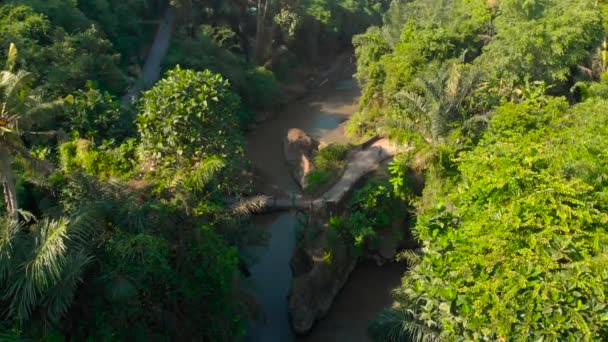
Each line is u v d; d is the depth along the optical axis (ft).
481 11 115.03
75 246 43.50
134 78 119.75
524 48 89.45
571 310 38.45
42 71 83.46
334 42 178.50
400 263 80.02
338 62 176.65
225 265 54.85
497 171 49.49
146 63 131.44
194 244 53.52
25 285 39.40
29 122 47.93
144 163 66.03
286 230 86.74
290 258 80.02
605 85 79.97
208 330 53.67
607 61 93.45
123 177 61.21
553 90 94.94
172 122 64.54
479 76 83.15
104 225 48.62
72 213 47.70
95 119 77.56
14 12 93.25
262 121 133.08
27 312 39.50
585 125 62.49
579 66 94.84
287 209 90.94
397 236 81.35
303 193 95.45
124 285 44.11
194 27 146.41
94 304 44.93
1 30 86.07
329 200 84.64
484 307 41.16
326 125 130.82
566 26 90.89
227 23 151.64
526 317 39.22
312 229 78.33
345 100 150.71
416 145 82.94
